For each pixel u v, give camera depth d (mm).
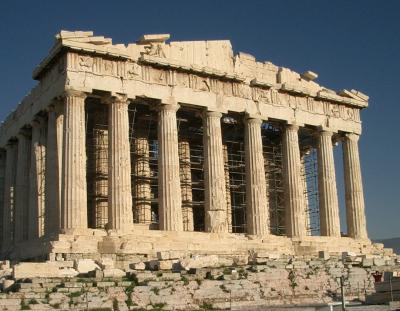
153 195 62750
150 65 50750
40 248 43281
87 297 28828
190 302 31375
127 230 46469
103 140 55781
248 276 34875
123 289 30438
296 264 38375
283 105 57781
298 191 56875
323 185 59375
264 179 55000
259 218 53656
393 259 45031
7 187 60656
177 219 49281
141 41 50969
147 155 59219
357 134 63281
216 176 52281
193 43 53688
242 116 56219
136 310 29203
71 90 46719
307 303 34188
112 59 49000
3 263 38844
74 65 47312
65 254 41531
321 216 59219
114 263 40375
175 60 51438
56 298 28656
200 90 53031
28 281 30875
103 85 48156
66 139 46188
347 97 62875
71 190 45344
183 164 61000
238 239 51156
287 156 57656
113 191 47219
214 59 54594
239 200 66812
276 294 34812
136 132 59125
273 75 58344
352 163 62250
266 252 48906
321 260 41438
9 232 59688
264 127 65688
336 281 37438
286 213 56906
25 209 56312
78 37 47188
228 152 66688
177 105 51500
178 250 45188
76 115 46656
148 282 31500
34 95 53750
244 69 56281
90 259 38375
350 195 61688
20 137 57562
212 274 34344
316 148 61781
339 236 58781
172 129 50781
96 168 55219
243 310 30312
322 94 60156
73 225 44844
